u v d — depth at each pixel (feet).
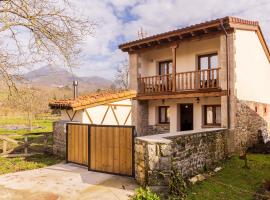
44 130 86.94
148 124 55.72
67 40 38.42
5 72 38.45
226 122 39.06
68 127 36.88
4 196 23.22
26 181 27.37
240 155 38.52
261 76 49.03
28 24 36.83
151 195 20.74
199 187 26.20
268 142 45.83
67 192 23.95
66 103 45.37
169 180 23.80
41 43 37.68
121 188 24.68
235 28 39.86
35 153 44.45
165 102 52.95
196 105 48.78
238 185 27.78
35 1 36.78
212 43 46.60
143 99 52.16
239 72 40.65
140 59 54.13
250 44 44.29
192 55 49.75
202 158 30.40
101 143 30.83
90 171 31.35
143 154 24.82
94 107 47.75
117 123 51.49
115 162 29.60
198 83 44.24
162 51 53.88
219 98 45.50
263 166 33.88
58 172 31.04
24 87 43.19
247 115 42.80
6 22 36.04
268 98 52.95
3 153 43.01
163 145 23.99
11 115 112.57
